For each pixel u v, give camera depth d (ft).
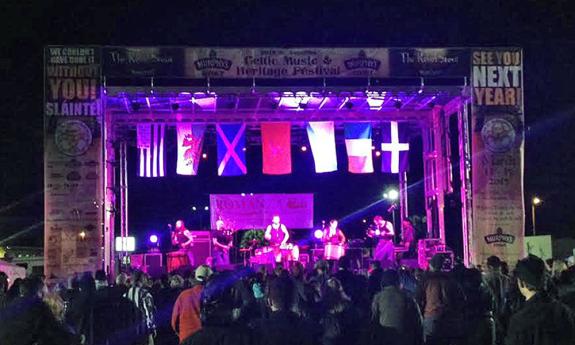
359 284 33.06
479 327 27.48
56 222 61.41
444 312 28.78
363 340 26.86
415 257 79.82
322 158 74.79
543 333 14.76
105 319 31.22
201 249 86.07
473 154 65.21
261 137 75.97
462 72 65.57
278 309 18.02
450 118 78.59
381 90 65.36
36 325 17.42
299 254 89.20
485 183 65.00
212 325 16.35
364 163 76.28
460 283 29.14
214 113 74.54
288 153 74.49
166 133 80.07
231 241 89.56
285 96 65.82
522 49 65.92
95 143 62.39
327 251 84.28
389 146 77.82
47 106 62.39
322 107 73.72
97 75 62.95
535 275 15.34
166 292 42.96
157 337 45.60
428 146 79.00
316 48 65.16
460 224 77.41
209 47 64.34
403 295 26.89
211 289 17.20
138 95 64.44
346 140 76.54
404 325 26.45
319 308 30.07
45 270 60.75
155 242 91.66
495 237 64.39
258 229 93.61
